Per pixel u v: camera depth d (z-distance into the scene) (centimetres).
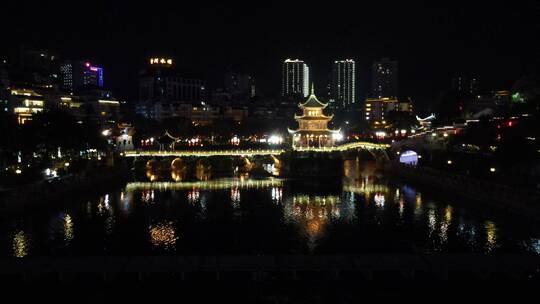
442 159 12719
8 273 5116
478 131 11206
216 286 5147
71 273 5144
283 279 5278
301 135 16350
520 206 7625
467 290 5028
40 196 8894
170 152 14838
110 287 5122
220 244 6931
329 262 5297
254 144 19350
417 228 7725
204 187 12425
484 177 10231
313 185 12700
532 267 5150
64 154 14050
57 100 19638
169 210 9344
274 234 7456
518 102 12550
